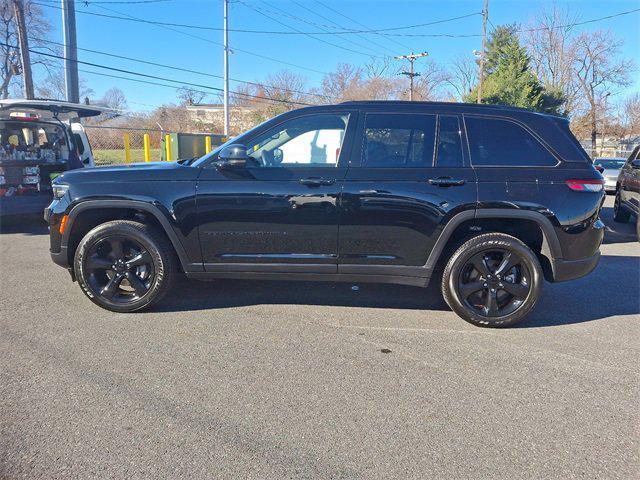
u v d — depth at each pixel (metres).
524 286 4.13
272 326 4.13
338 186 4.04
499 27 54.19
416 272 4.15
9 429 2.61
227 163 4.05
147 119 27.72
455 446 2.56
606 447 2.58
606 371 3.44
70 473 2.29
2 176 7.98
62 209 4.21
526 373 3.39
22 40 19.30
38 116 8.73
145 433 2.60
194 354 3.56
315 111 4.21
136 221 4.31
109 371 3.28
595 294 5.25
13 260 6.22
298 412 2.84
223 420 2.74
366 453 2.49
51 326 4.02
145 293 4.29
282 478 2.29
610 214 12.25
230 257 4.20
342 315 4.43
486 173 4.05
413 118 4.17
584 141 53.22
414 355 3.63
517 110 4.26
